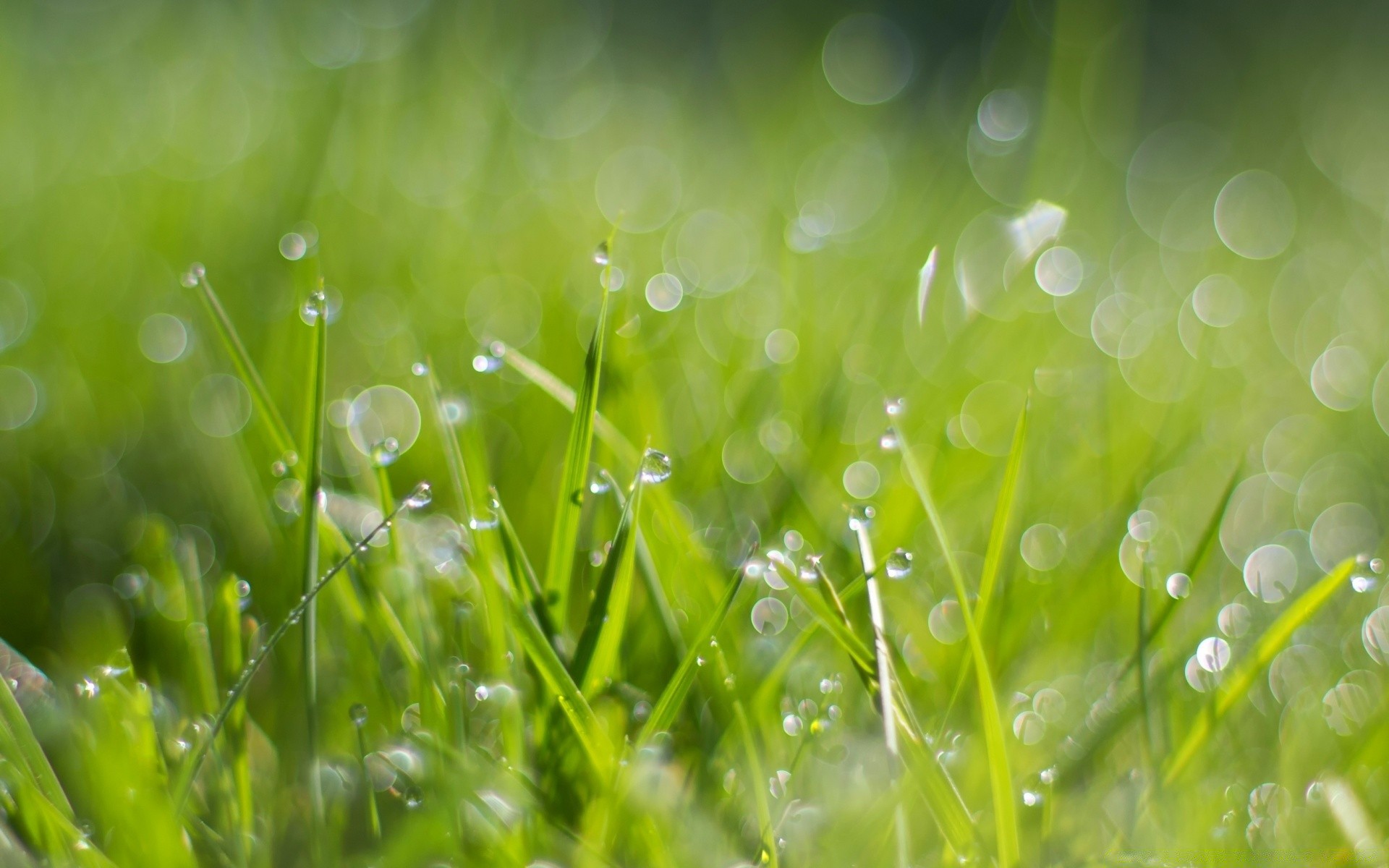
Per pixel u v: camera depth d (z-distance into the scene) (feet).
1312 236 2.63
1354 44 3.90
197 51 2.72
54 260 1.49
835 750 1.07
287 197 1.60
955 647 1.11
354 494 1.18
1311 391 1.65
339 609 1.11
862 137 2.73
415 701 1.07
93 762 1.03
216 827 1.05
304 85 2.31
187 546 1.11
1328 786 1.05
